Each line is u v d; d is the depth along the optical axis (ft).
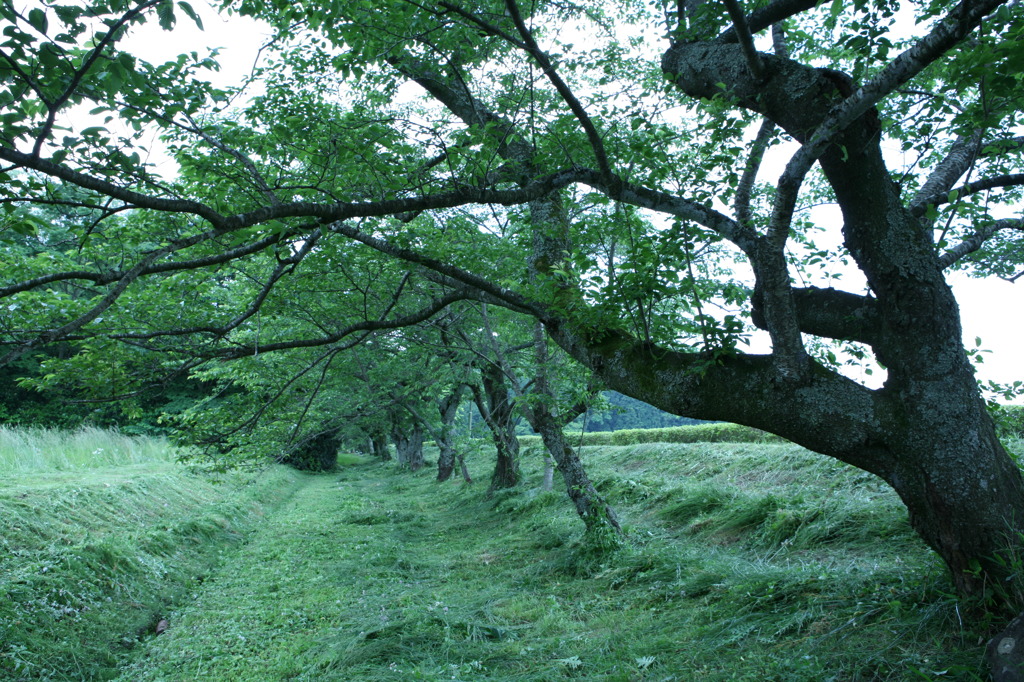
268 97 17.54
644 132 15.98
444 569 27.76
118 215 17.89
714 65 13.24
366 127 15.55
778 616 14.73
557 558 25.66
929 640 11.40
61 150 9.23
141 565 25.49
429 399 62.85
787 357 12.35
